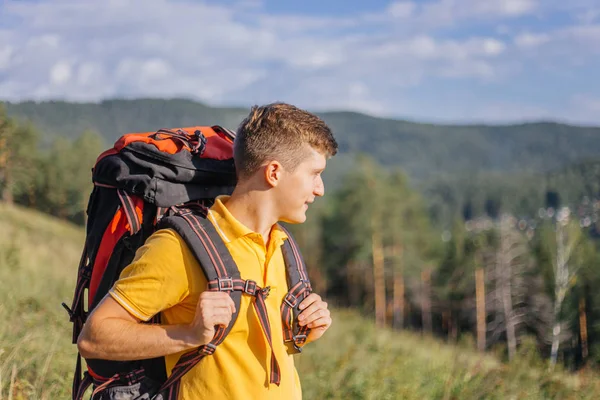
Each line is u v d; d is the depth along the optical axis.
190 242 1.99
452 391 6.36
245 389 2.02
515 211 183.62
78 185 34.62
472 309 47.38
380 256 51.72
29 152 23.88
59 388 3.95
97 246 2.19
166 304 1.99
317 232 58.66
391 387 6.21
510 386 6.95
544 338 35.97
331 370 6.29
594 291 36.19
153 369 2.14
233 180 2.30
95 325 1.93
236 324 2.01
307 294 2.18
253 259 2.07
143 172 2.13
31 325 5.22
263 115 2.09
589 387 7.71
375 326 15.27
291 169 2.07
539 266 41.41
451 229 55.34
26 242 12.62
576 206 147.00
